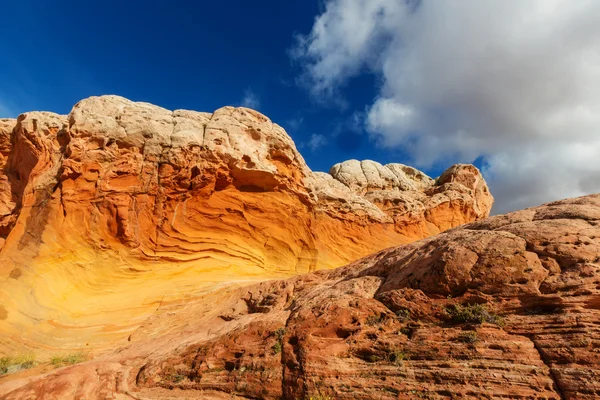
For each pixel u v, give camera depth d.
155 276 22.11
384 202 41.28
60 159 22.77
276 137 30.59
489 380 7.46
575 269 8.50
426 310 9.49
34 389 10.24
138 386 10.70
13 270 18.75
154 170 24.05
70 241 20.70
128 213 22.75
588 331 7.44
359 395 8.18
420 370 8.21
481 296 8.95
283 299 14.41
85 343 16.06
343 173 46.28
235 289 18.16
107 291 20.27
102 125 23.45
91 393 10.23
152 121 25.41
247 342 10.97
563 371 7.16
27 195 21.83
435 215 42.97
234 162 27.09
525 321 8.21
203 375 10.39
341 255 33.38
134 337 16.03
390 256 13.12
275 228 29.58
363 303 10.44
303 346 9.58
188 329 15.23
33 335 16.06
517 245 9.37
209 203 26.69
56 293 18.72
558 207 10.84
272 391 9.08
